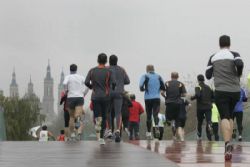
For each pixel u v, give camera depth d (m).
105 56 36.22
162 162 23.92
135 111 50.78
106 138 38.91
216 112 49.34
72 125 43.66
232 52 25.12
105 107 36.28
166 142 41.22
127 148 32.94
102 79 35.88
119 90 39.72
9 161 24.64
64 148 33.06
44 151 30.67
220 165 22.50
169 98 42.97
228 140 24.64
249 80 40.00
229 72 24.83
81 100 42.97
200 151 31.30
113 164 23.11
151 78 43.34
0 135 56.47
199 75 46.97
